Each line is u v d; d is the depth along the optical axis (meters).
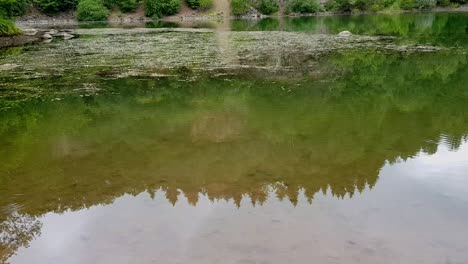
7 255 5.43
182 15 75.06
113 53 24.44
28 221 6.27
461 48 24.28
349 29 39.00
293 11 74.56
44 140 10.22
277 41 29.19
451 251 5.05
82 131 10.87
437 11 68.75
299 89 14.92
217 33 37.72
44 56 23.91
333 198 6.56
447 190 6.80
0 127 11.34
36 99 14.18
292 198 6.62
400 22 46.25
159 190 7.18
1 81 16.94
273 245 5.23
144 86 15.80
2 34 32.53
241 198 6.70
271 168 8.01
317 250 5.09
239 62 20.42
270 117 11.61
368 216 5.94
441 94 14.14
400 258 4.91
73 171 8.21
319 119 11.27
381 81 16.33
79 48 27.45
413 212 6.06
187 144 9.64
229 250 5.16
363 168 7.84
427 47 24.92
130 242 5.50
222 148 9.27
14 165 8.62
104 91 15.13
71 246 5.51
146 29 45.69
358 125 10.65
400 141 9.38
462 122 10.80
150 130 10.79
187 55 22.92
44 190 7.35
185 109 12.71
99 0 71.50
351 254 4.99
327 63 20.09
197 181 7.50
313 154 8.70
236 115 11.86
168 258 5.06
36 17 69.69
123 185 7.46
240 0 72.94
